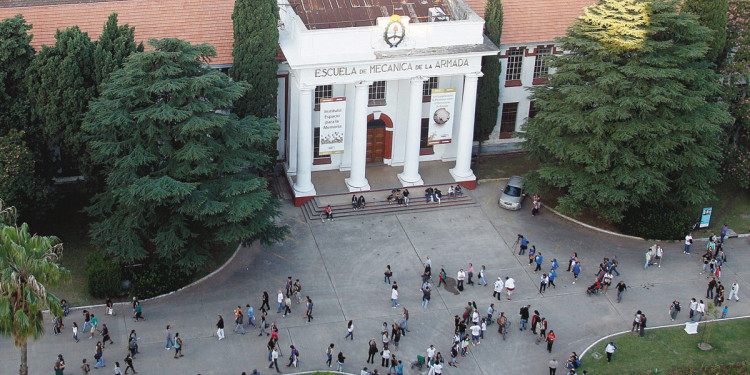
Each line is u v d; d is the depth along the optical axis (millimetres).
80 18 57031
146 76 45875
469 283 51750
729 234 57906
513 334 47719
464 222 58219
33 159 50219
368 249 54719
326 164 62406
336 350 45781
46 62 49656
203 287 50094
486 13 60531
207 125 45562
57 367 41344
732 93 59625
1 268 36031
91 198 52469
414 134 59062
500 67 62750
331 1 58688
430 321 48469
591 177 54562
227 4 59625
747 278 53625
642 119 53406
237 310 46031
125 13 57688
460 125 60250
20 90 50750
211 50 47562
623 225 57812
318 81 54812
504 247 55719
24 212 50094
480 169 64812
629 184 53875
